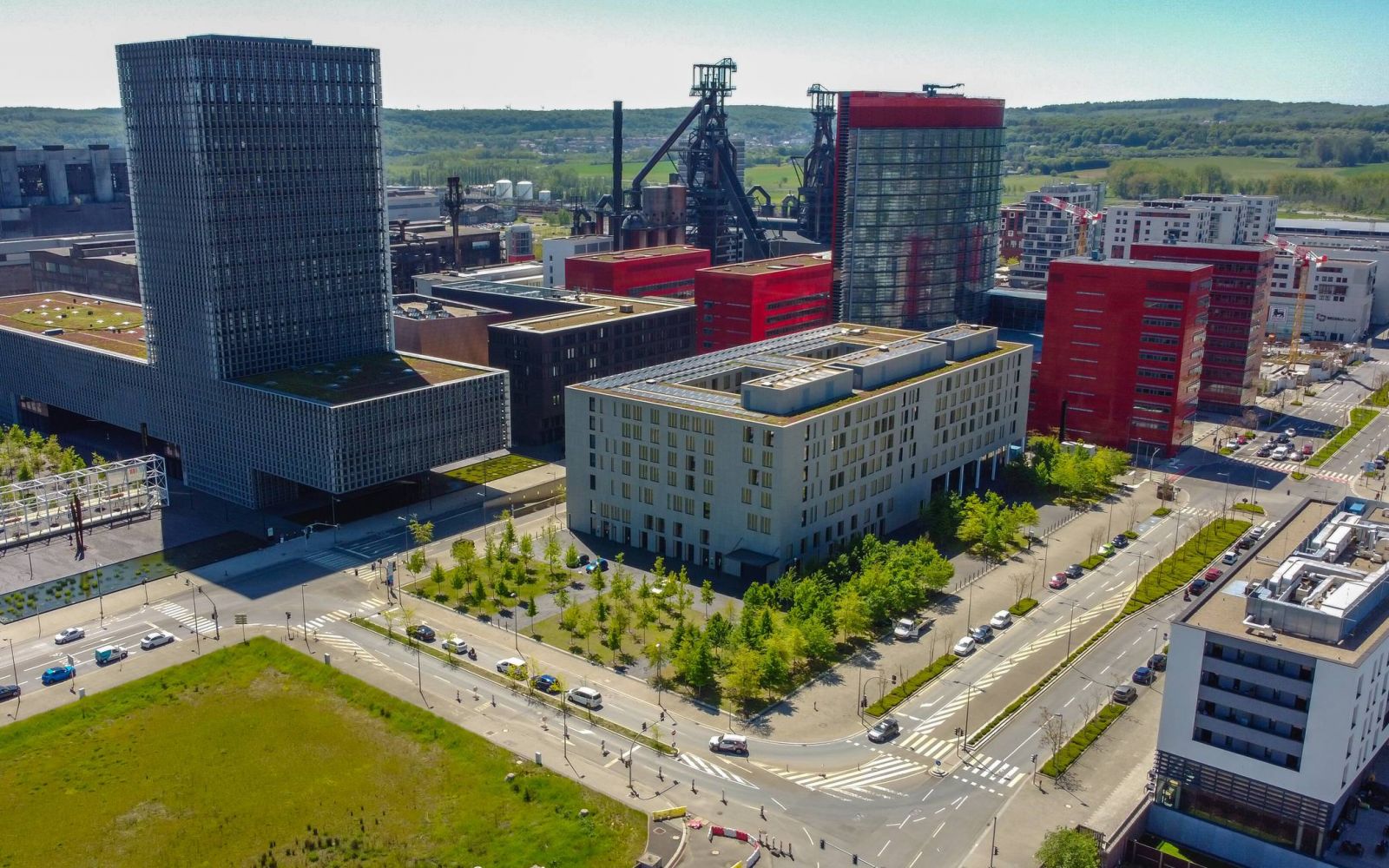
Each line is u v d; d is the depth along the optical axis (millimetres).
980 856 112250
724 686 146625
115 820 118625
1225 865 113000
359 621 165375
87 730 135625
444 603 172125
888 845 114000
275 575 182500
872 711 140000
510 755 130500
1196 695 114375
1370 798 119188
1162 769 118188
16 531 196125
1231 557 183250
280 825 117938
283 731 135750
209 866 111562
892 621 165875
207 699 143125
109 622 164250
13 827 117250
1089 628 164375
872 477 197375
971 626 165000
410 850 113750
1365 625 114250
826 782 125125
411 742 133500
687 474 185500
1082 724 137625
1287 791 110125
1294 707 108438
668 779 125562
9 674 148375
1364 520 140375
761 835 115438
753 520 178625
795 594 159375
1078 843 104125
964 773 126812
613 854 112500
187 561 188125
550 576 182250
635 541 196250
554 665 152250
